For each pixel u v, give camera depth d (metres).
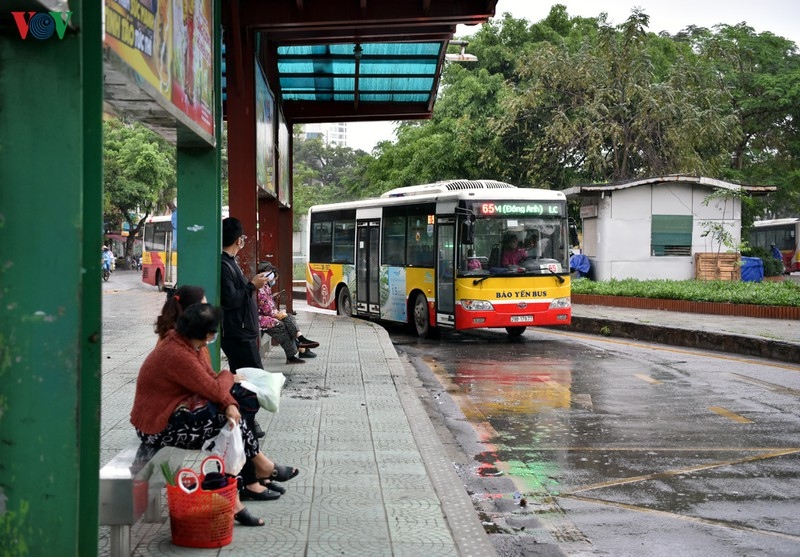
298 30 10.85
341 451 6.40
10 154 3.29
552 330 17.94
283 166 14.59
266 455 6.25
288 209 16.61
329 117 16.33
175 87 5.67
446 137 31.22
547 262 15.26
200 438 4.43
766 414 8.72
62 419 3.34
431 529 4.64
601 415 8.69
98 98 3.39
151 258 34.38
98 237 3.41
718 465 6.73
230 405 4.46
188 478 4.41
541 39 33.34
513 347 14.62
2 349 3.33
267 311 10.82
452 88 32.31
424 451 6.42
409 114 16.48
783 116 34.53
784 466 6.69
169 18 5.44
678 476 6.41
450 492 5.36
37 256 3.31
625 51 27.30
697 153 29.16
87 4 3.37
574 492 6.02
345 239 20.33
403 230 17.20
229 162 10.15
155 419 4.39
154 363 4.44
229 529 4.36
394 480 5.62
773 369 11.84
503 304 14.85
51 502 3.36
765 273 31.55
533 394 9.92
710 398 9.61
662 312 18.69
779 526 5.24
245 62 10.09
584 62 27.62
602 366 12.20
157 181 47.97
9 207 3.30
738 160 35.16
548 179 29.86
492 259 14.96
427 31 11.61
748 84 34.50
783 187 35.16
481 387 10.41
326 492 5.34
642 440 7.60
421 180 32.03
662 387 10.35
